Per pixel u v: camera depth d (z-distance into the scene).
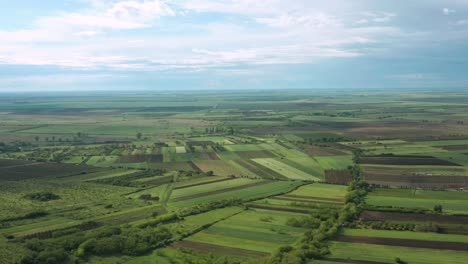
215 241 92.94
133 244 89.12
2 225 105.50
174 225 103.62
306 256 81.69
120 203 125.75
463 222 100.94
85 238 93.38
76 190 142.88
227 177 160.38
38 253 85.69
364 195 128.50
